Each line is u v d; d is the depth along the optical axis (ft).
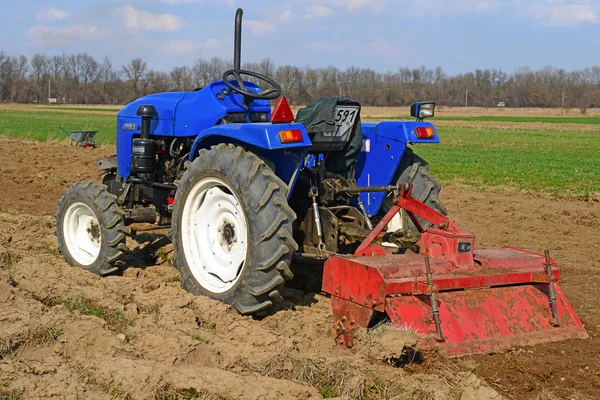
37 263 20.42
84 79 406.21
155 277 21.20
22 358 13.67
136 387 12.09
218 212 18.22
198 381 12.32
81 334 14.67
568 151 94.07
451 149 98.27
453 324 14.84
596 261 25.57
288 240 16.22
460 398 12.30
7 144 80.12
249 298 16.61
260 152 17.99
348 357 13.70
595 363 14.62
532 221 34.32
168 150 22.16
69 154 67.10
